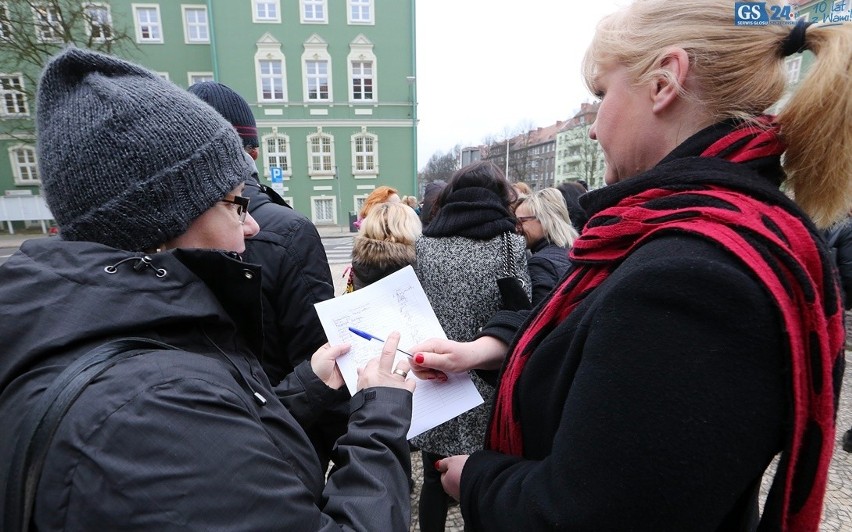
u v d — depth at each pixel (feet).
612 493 1.85
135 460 1.87
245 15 64.08
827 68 1.98
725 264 1.79
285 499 2.16
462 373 4.06
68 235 2.46
